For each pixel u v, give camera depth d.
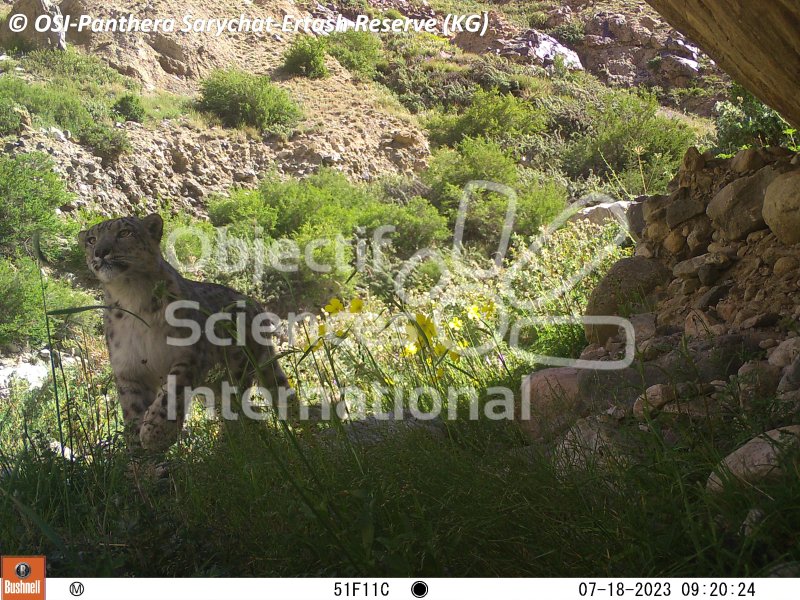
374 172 30.52
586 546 2.54
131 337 5.58
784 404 3.08
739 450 2.80
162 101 31.27
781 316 4.44
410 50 43.66
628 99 31.31
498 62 43.53
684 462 2.90
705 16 3.79
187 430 4.74
